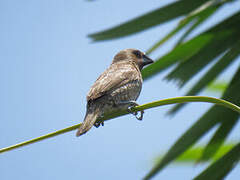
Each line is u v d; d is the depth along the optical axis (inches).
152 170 277.6
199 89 305.9
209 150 287.3
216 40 308.5
